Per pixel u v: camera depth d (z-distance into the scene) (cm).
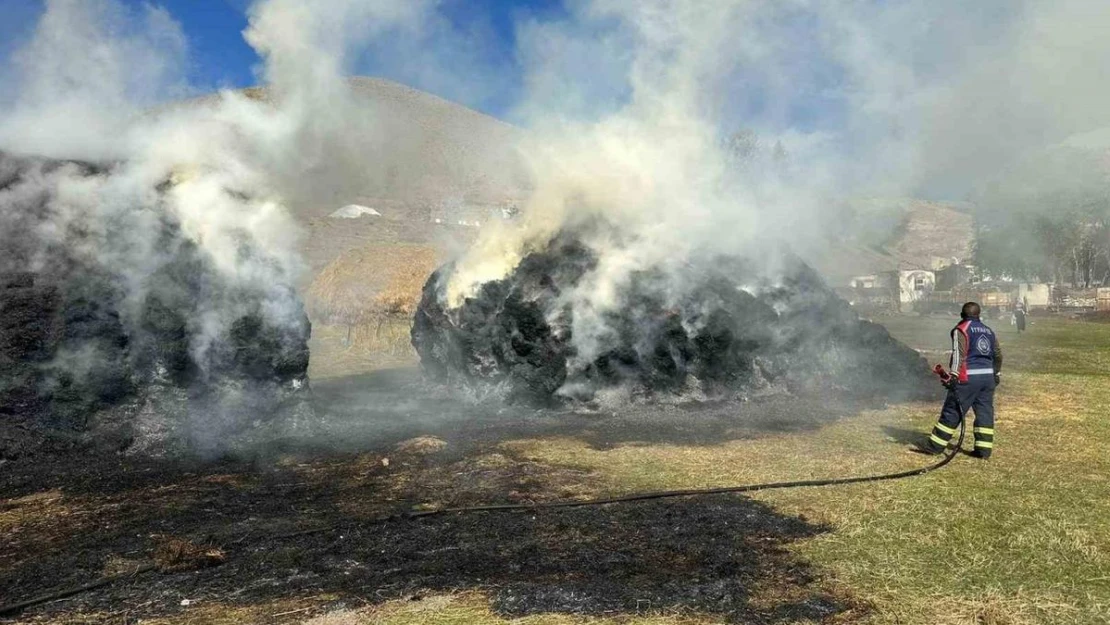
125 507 557
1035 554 435
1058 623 350
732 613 364
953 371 680
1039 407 928
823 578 406
